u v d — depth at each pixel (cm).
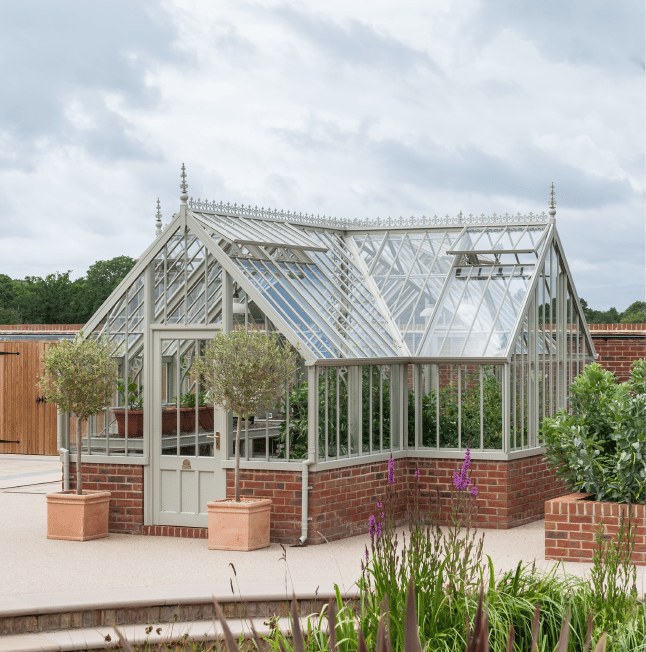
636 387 1316
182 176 1470
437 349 1606
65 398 1398
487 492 1542
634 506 1161
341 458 1427
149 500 1456
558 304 1745
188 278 1469
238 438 1335
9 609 918
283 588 1008
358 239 1831
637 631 673
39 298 4953
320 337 1445
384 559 726
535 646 452
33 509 1653
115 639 889
